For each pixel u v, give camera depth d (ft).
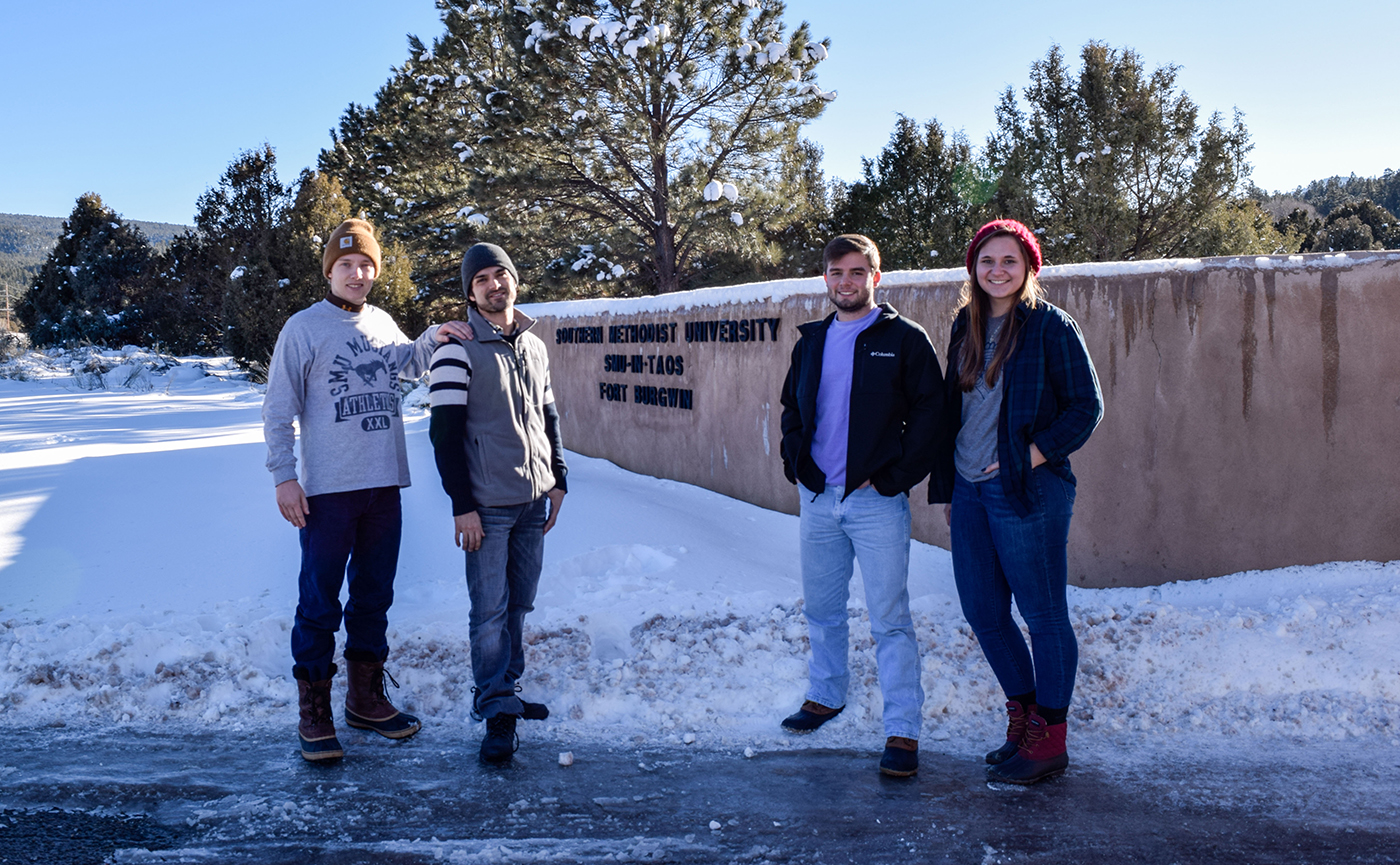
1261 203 68.49
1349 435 13.96
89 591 14.34
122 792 9.25
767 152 57.21
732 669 12.19
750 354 21.07
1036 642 9.70
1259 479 14.51
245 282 61.41
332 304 10.48
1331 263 13.93
